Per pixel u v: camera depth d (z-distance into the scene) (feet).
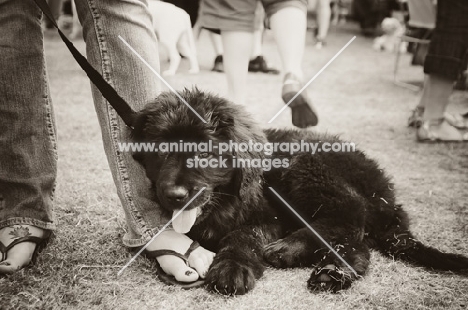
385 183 7.52
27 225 6.61
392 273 6.40
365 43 34.30
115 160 6.55
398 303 5.66
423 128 12.92
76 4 6.59
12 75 6.49
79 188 9.35
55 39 30.83
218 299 5.74
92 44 6.48
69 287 5.89
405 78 22.02
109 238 7.31
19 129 6.61
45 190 6.84
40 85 6.77
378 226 7.18
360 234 6.86
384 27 30.78
